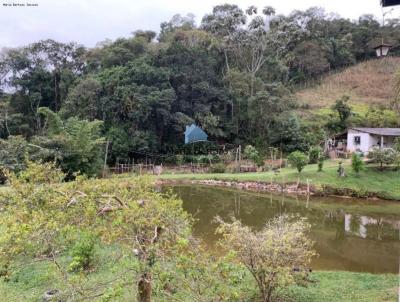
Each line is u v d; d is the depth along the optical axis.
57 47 48.44
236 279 5.43
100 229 5.04
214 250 11.64
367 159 28.20
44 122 41.38
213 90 41.22
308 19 69.25
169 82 39.31
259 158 33.22
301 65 63.69
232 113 42.66
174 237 5.08
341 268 11.16
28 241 4.66
